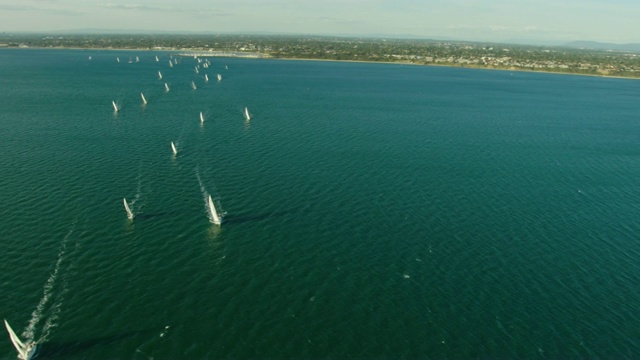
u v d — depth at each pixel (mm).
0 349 59656
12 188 104188
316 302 70375
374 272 78000
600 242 90500
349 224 93625
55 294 69625
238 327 64875
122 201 99875
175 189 107188
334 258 81562
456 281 76375
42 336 61969
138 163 123625
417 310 69375
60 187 105875
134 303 68562
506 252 85438
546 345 63656
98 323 64625
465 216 99375
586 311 70375
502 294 73500
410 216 98312
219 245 84250
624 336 65688
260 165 125750
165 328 64188
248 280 74750
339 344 62750
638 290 75688
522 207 105375
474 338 64500
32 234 85062
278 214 96688
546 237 91562
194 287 72562
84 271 75250
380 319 67375
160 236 86312
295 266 78938
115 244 83188
